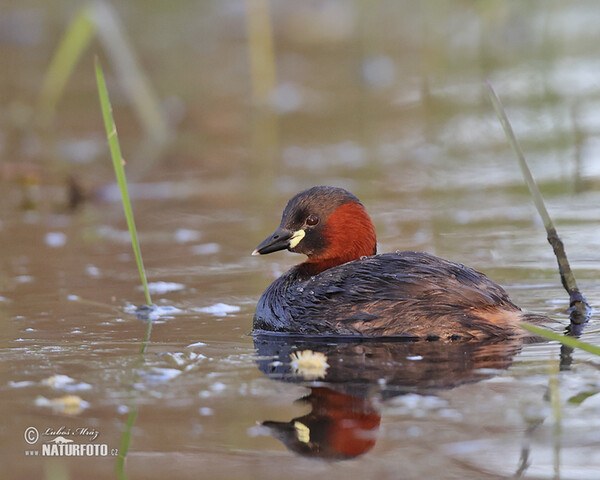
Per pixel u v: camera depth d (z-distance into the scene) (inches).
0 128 903.7
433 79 1033.5
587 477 246.8
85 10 692.7
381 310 378.3
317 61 1162.6
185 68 1119.0
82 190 728.3
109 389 315.0
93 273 518.3
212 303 450.3
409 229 601.9
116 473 258.1
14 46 1161.4
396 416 285.7
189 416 289.9
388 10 1246.3
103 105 400.8
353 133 902.4
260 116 973.2
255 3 1007.6
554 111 882.8
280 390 309.6
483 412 286.2
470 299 374.6
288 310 398.6
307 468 256.4
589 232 574.2
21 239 609.0
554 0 1104.2
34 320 418.3
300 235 435.8
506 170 757.9
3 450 272.1
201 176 784.9
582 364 326.3
